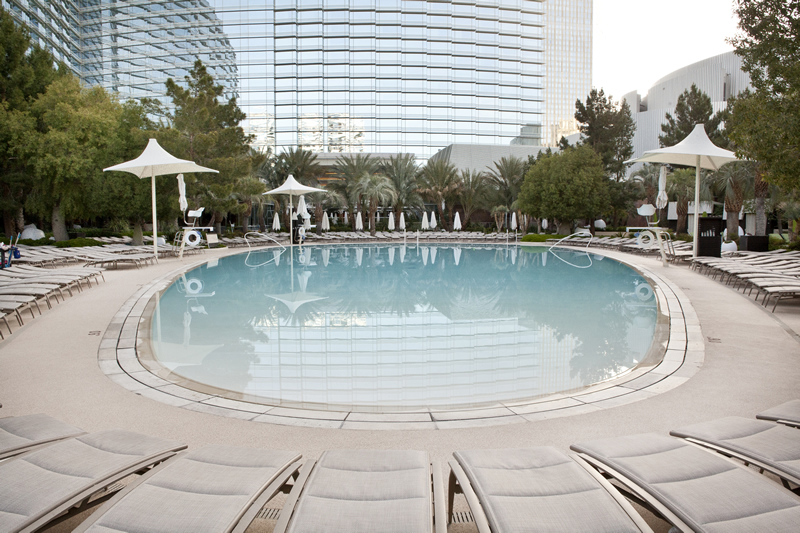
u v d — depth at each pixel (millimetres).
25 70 21719
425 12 51188
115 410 3832
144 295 9344
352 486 2018
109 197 20797
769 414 2840
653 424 3520
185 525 1754
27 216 28812
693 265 13852
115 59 52281
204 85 25562
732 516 1815
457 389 4648
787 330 6426
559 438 3297
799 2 9711
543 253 21500
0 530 1746
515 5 53281
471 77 52500
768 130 9445
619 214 36125
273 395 4465
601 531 1742
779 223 29344
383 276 13422
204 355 5754
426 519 1796
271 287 11320
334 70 50250
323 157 49125
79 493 1962
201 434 3389
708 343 5805
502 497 1922
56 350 5621
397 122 51062
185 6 50594
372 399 4379
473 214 43906
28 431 2658
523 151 47688
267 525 2332
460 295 10117
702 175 28641
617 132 38000
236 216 40188
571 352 5859
